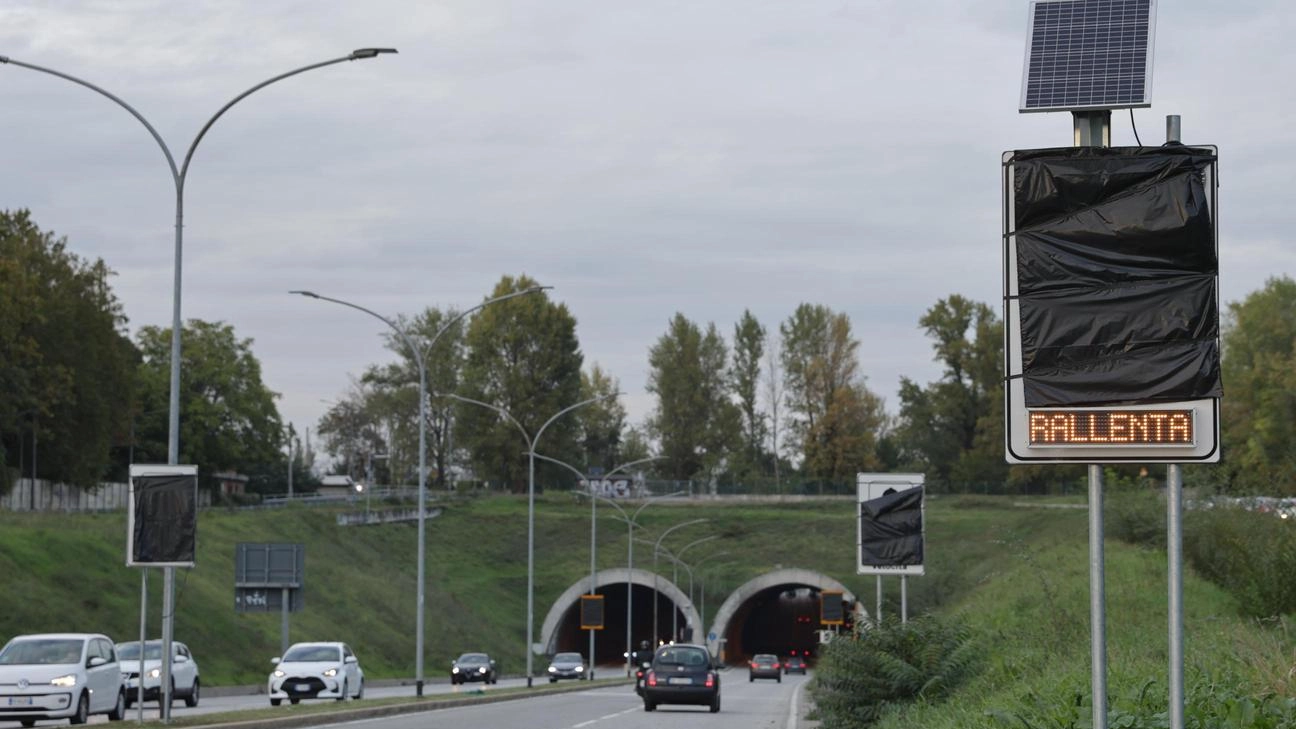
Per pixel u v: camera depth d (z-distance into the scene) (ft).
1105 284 26.27
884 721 68.44
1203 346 25.81
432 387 474.49
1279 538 79.36
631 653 284.41
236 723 82.84
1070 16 28.91
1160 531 139.33
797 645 431.02
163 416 350.64
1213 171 26.04
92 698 95.61
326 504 359.87
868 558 90.68
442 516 375.04
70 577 178.70
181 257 86.53
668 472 466.29
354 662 141.69
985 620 116.37
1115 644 71.05
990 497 348.18
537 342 441.27
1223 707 35.99
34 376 262.06
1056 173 26.43
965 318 410.72
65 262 288.30
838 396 416.87
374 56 87.86
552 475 438.40
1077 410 26.37
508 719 102.78
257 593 172.65
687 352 466.70
